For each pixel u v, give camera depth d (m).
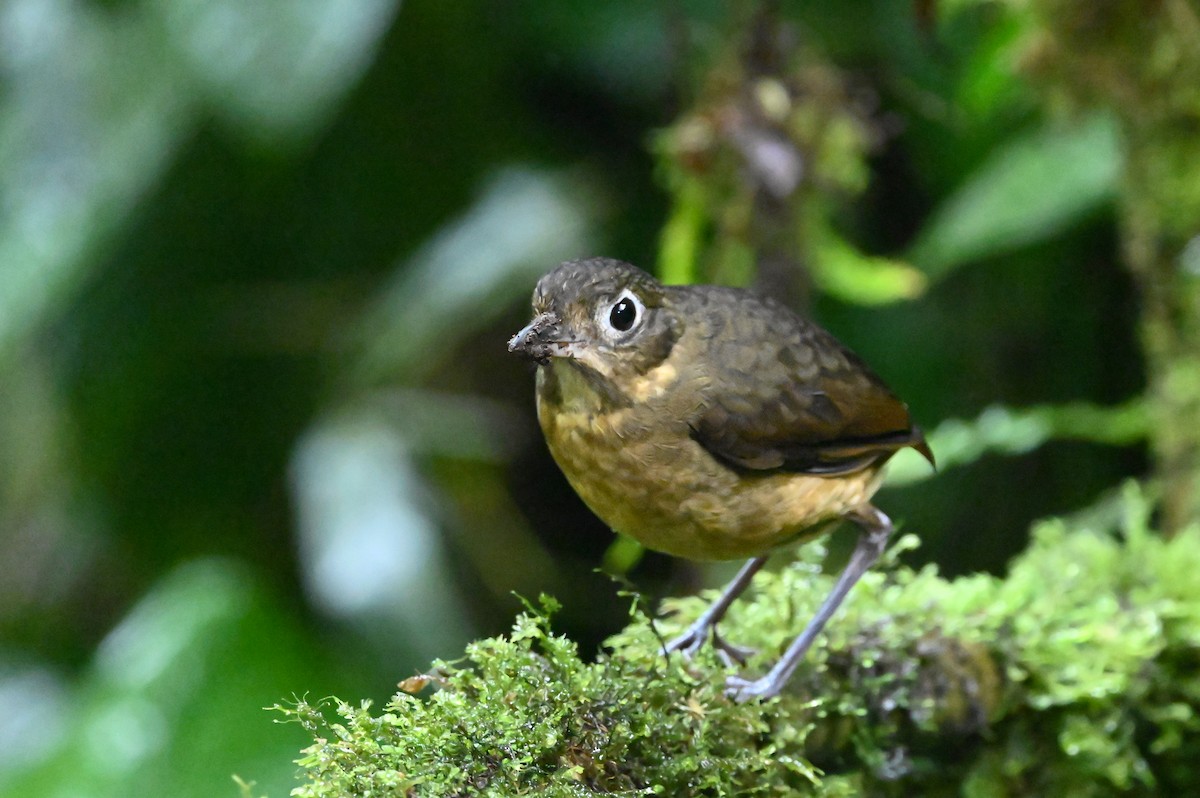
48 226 10.05
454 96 11.78
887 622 6.55
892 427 6.84
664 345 6.25
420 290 11.21
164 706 8.77
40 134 10.11
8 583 12.80
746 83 9.53
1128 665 6.75
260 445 12.22
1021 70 9.06
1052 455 11.61
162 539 12.27
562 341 6.12
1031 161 10.07
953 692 6.39
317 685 9.18
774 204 9.62
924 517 11.68
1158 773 7.12
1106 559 7.61
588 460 6.31
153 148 10.12
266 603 9.55
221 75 9.60
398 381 11.92
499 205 11.60
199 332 11.93
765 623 6.65
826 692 6.22
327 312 12.07
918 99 10.77
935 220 11.32
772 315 6.63
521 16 11.48
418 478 11.61
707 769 5.29
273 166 11.20
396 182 11.97
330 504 11.01
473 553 12.09
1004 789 6.69
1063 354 11.57
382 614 10.30
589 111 12.15
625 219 11.91
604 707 5.25
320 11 9.54
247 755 8.65
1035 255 11.28
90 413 11.92
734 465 6.29
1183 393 8.97
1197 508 8.95
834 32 10.85
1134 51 8.57
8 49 10.28
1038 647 6.57
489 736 4.92
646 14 11.38
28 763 8.66
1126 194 9.10
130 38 10.16
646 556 12.73
